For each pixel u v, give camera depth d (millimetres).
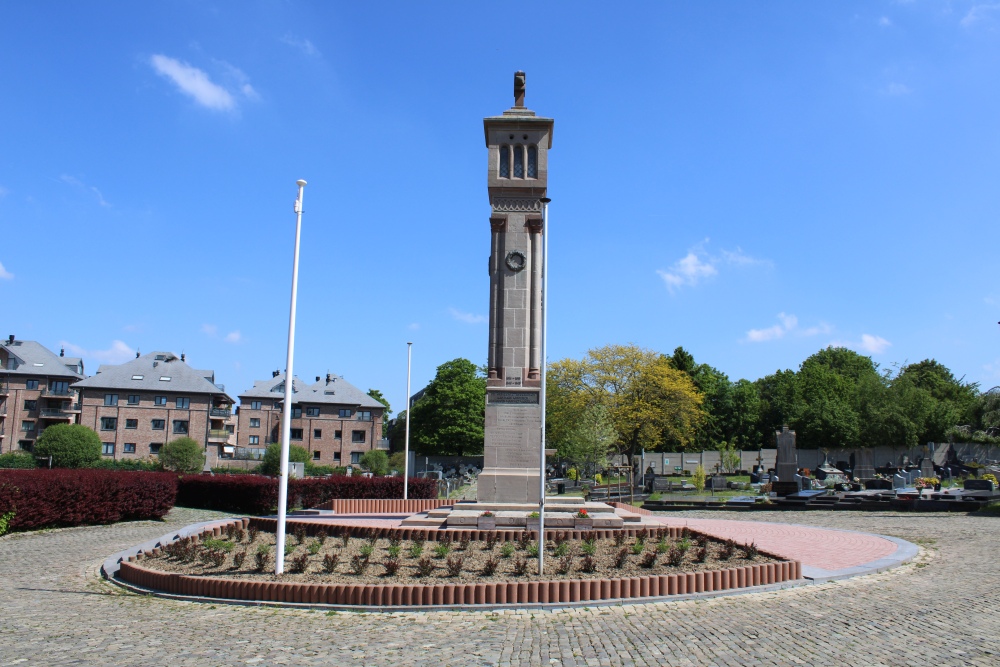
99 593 17797
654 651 12031
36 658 11789
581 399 75312
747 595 16375
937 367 124562
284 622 14211
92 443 77938
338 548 21750
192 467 80062
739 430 107688
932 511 38000
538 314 27891
